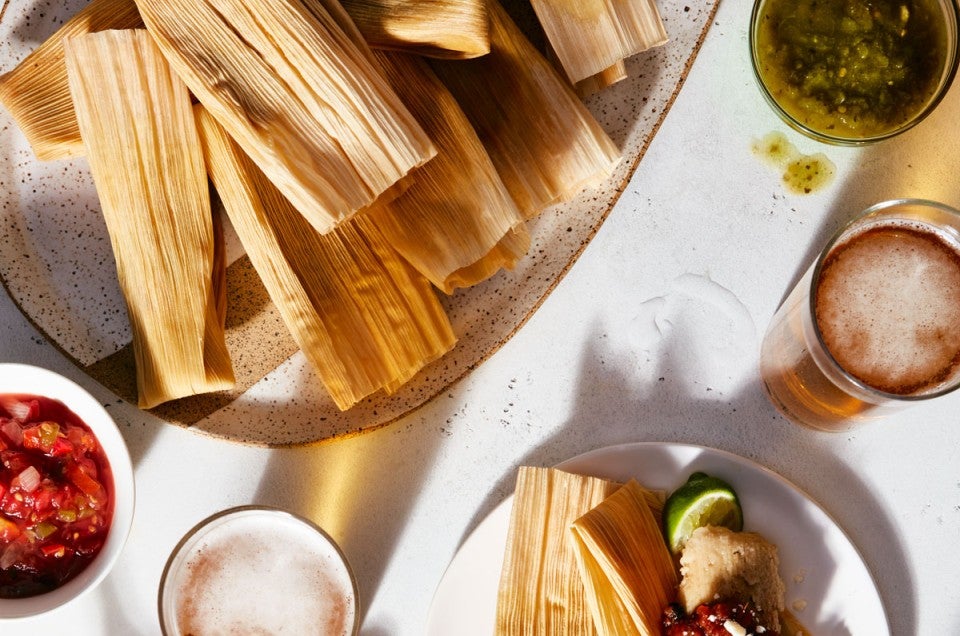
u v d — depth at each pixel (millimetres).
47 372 558
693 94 601
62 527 562
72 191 604
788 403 583
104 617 603
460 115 557
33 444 561
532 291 589
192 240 572
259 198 566
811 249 598
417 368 585
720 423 596
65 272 604
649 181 602
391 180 535
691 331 600
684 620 545
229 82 532
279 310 575
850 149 596
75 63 551
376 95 528
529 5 593
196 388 580
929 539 589
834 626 568
